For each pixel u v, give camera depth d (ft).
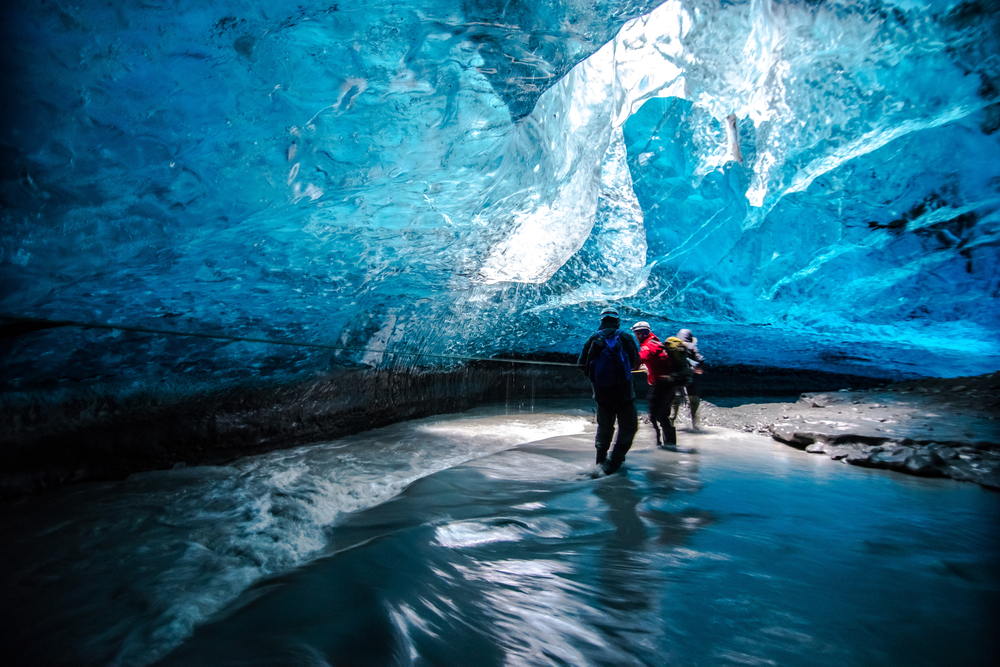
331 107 10.72
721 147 30.07
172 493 12.19
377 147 12.09
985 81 22.89
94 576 7.69
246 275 14.01
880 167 27.45
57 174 8.57
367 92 10.85
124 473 13.67
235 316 15.55
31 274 9.41
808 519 10.34
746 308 32.71
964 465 14.10
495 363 34.96
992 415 19.88
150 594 7.04
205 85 9.01
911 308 33.01
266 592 6.79
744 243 31.73
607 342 14.57
